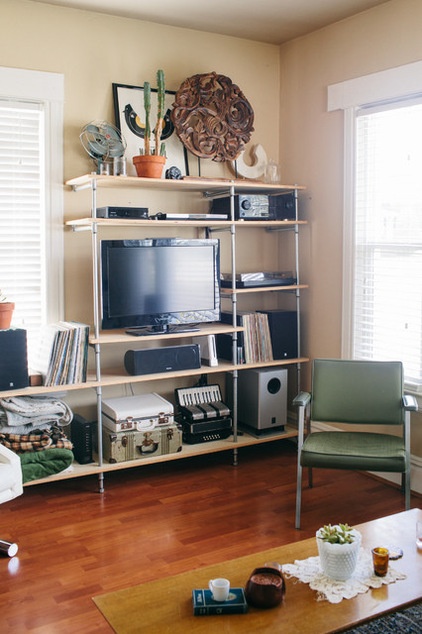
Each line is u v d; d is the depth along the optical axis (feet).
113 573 8.80
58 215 12.09
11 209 11.83
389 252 12.06
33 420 11.12
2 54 11.39
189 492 11.61
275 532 10.00
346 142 12.64
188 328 12.91
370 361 11.25
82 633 7.48
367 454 9.68
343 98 12.66
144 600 6.20
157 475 12.46
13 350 10.77
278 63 14.35
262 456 13.53
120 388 13.09
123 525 10.28
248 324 13.16
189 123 13.10
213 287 13.03
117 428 11.80
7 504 11.10
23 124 11.75
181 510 10.85
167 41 12.96
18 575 8.77
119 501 11.23
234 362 12.93
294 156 14.10
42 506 11.03
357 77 12.39
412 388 11.62
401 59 11.50
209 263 12.94
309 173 13.70
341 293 13.10
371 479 12.29
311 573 6.66
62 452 11.07
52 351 11.05
